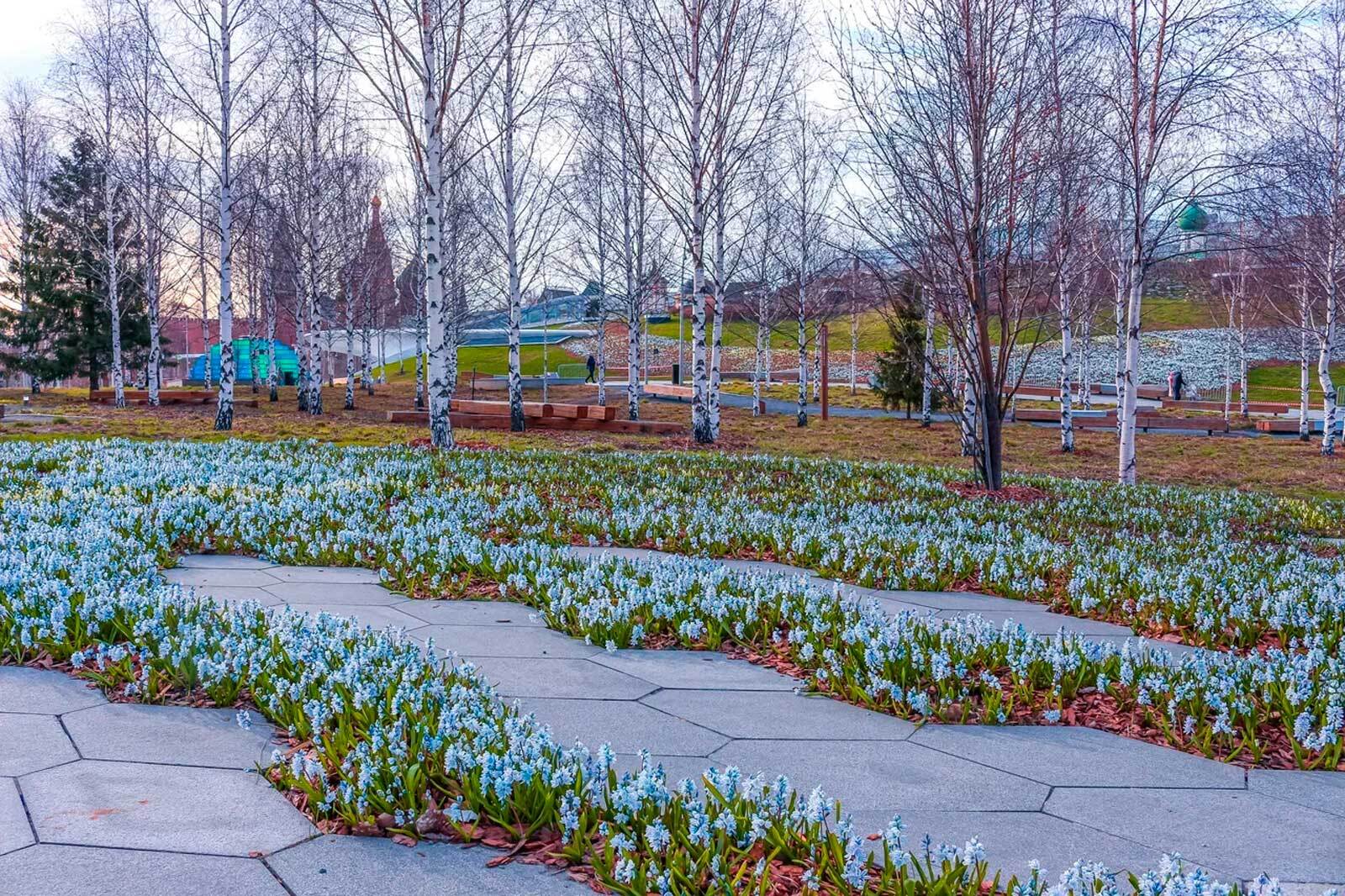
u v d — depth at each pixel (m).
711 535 10.16
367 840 3.44
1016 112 14.50
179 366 70.69
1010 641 6.04
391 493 12.40
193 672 4.92
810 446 26.78
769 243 35.09
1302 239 25.39
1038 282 17.20
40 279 43.03
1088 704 5.36
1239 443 31.75
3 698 4.80
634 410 32.22
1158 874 3.09
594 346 66.50
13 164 43.72
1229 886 3.28
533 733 4.11
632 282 32.28
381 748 3.86
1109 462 26.31
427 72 18.42
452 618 6.86
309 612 6.78
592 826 3.45
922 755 4.53
